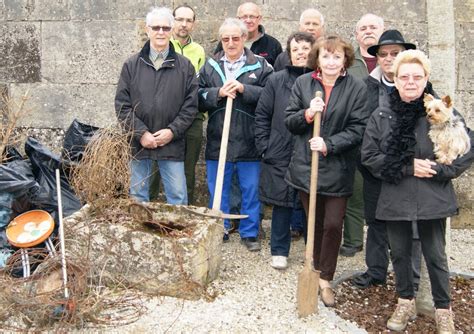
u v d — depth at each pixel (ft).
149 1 20.34
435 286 12.23
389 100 12.54
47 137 20.95
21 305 11.85
